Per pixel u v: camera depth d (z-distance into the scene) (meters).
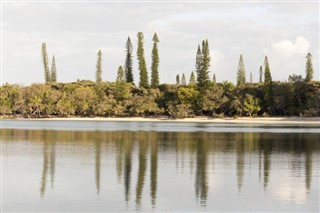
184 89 138.62
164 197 23.55
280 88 133.00
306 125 107.69
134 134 70.69
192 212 21.00
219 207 21.75
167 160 37.25
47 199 22.97
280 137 63.91
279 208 21.58
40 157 38.97
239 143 53.97
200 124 113.81
